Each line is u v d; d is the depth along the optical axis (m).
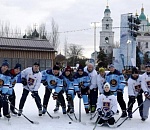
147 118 8.47
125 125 7.43
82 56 66.81
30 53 29.67
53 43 48.56
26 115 8.48
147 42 78.31
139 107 8.08
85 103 8.74
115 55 31.67
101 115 7.06
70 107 8.75
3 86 7.41
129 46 30.88
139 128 7.11
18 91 15.92
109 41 74.62
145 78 7.83
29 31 52.47
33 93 8.10
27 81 7.98
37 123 7.27
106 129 6.84
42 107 8.59
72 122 7.59
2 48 28.19
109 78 8.17
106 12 75.00
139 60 51.31
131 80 8.09
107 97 7.07
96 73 8.65
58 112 9.17
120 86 8.12
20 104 8.03
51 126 7.02
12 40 30.02
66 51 59.47
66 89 8.65
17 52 29.05
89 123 7.50
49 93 8.36
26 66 29.44
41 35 50.50
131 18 30.56
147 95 7.73
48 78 8.23
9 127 6.77
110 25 74.88
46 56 30.39
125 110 8.31
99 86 8.35
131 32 30.81
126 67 29.77
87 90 8.62
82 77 8.34
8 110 7.53
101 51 57.81
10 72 7.79
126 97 13.88
